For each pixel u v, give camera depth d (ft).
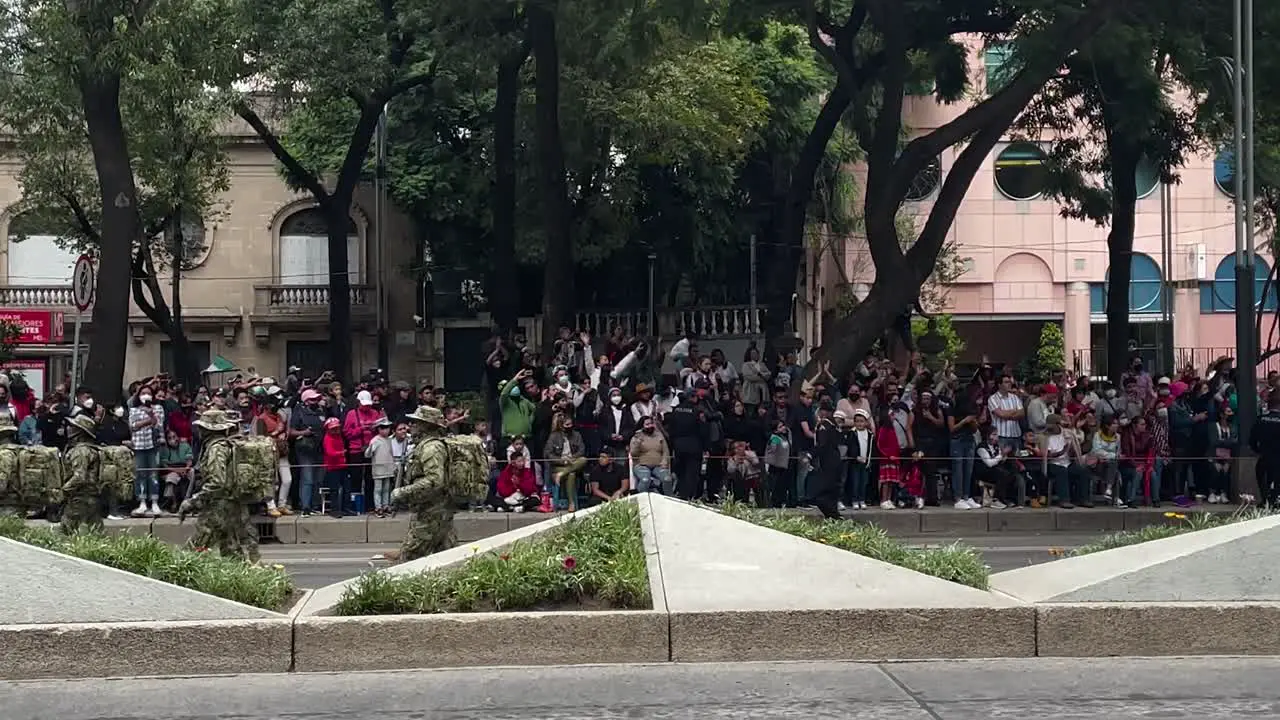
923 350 94.84
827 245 138.62
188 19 69.00
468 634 24.91
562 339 75.10
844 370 73.67
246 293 129.80
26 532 29.76
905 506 64.13
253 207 129.59
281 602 27.66
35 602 24.89
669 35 89.81
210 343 129.80
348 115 119.75
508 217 92.32
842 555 26.86
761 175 124.47
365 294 127.95
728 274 123.54
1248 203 67.82
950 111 153.17
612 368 70.18
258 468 34.86
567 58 95.04
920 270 74.13
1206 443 67.41
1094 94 87.76
